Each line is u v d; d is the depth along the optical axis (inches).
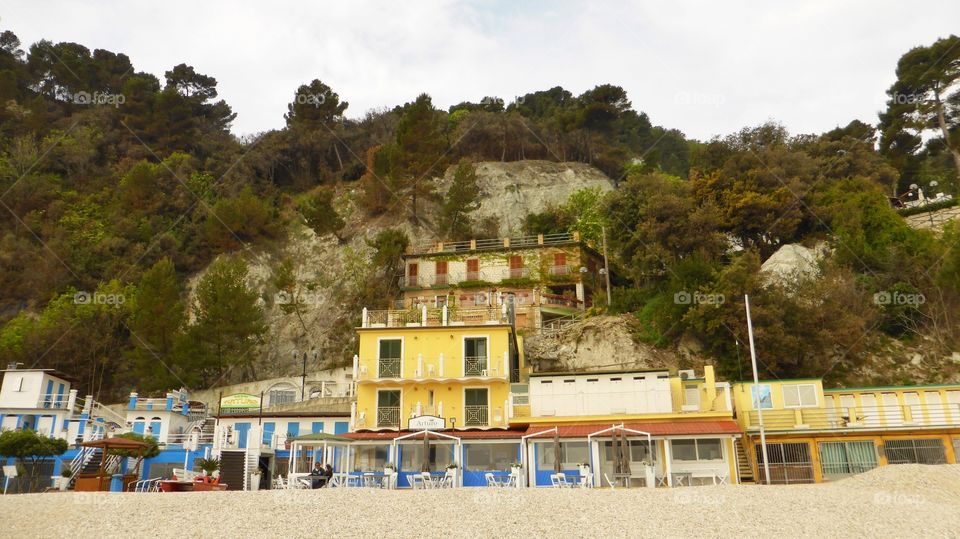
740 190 2546.8
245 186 3727.9
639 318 2156.7
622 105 4463.6
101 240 3250.5
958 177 2989.7
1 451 1492.4
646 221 2415.1
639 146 4877.0
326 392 2348.7
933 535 762.2
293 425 1877.5
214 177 3927.2
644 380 1557.6
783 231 2461.9
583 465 1350.9
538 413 1568.7
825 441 1476.4
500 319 1787.6
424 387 1710.1
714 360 1932.8
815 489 1042.7
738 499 933.8
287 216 3639.3
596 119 4407.0
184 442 1727.4
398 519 816.9
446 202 3494.1
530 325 2412.6
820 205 2539.4
